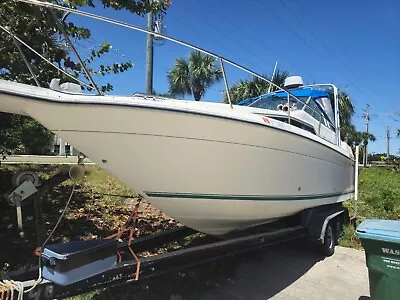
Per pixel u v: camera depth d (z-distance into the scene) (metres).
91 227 5.37
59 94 2.66
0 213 4.88
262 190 3.86
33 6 3.73
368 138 44.31
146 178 3.27
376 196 10.37
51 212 5.91
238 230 4.39
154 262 3.16
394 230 3.26
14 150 6.36
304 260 5.15
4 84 2.46
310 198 4.72
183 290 3.79
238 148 3.46
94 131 2.86
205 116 3.10
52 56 4.82
